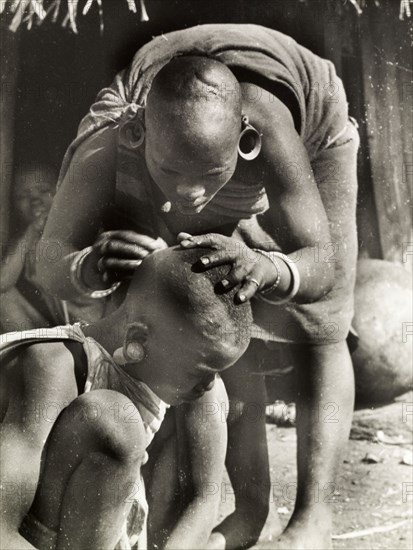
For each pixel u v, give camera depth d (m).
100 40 6.45
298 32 6.32
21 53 6.49
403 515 4.86
